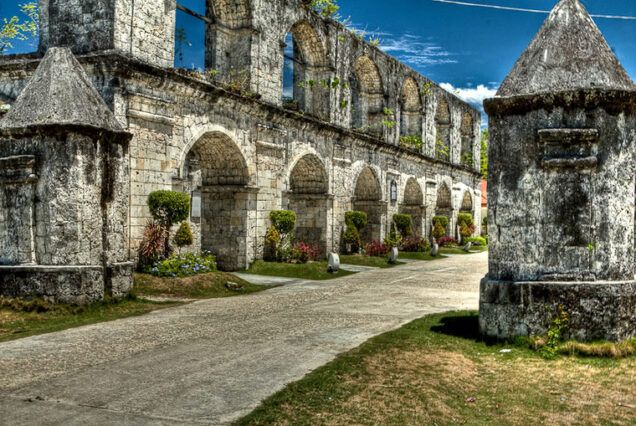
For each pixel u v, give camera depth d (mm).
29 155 10789
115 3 14203
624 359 7645
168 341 8406
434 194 36719
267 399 5809
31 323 9750
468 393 6379
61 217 10773
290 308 11898
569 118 8273
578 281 8156
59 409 5523
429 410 5734
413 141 33469
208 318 10461
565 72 8359
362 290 15453
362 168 27516
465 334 9078
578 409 5902
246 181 19219
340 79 25016
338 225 25453
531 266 8375
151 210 14773
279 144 20875
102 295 11180
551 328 8109
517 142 8484
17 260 10930
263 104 19234
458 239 41250
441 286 16641
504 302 8375
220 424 5191
